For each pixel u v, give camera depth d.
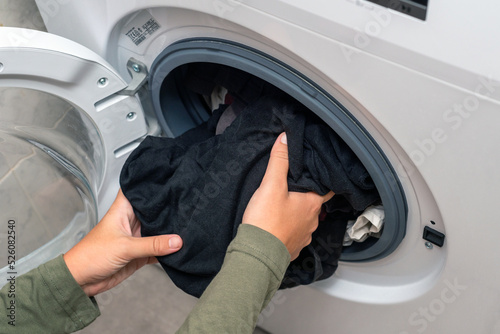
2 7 1.10
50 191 1.06
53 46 0.77
